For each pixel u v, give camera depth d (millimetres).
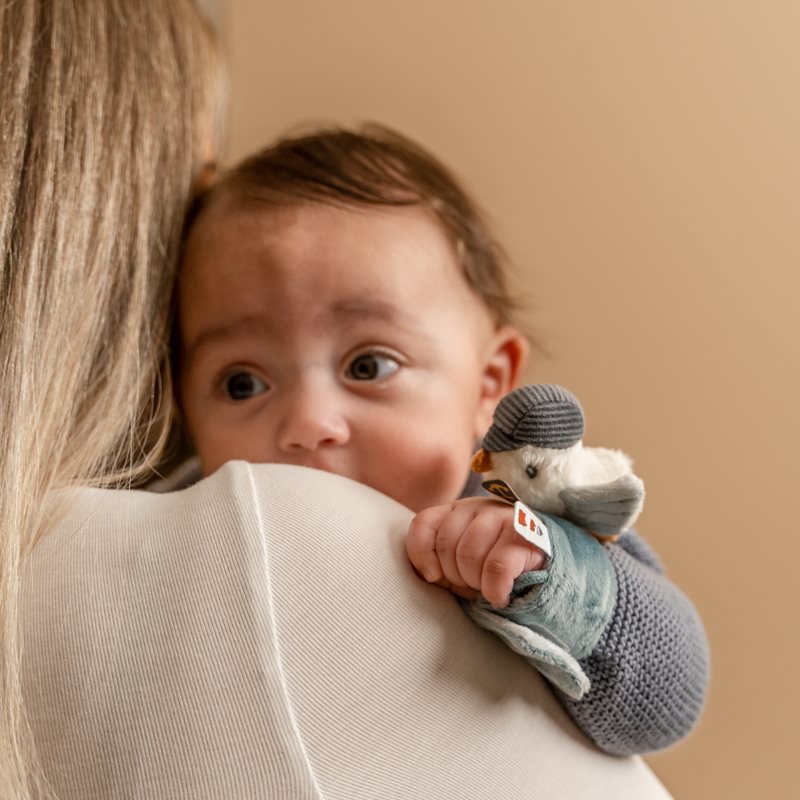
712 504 1332
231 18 1607
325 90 1574
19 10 729
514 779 530
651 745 612
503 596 524
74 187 688
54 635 492
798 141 1263
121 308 730
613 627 565
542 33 1423
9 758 471
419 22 1508
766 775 1308
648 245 1366
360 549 535
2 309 627
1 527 540
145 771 462
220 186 904
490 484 559
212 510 530
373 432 786
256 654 480
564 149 1413
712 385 1329
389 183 898
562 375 1416
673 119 1341
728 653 1326
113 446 703
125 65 777
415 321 827
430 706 515
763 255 1293
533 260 1432
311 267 817
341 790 471
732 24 1297
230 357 830
